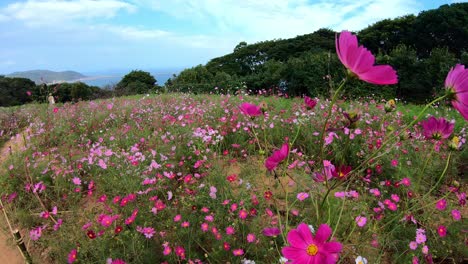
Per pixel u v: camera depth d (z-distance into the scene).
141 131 4.87
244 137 4.21
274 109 5.43
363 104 6.55
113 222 2.44
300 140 4.10
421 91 13.19
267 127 4.27
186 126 4.47
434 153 3.40
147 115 6.12
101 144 4.61
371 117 5.27
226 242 2.13
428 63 13.12
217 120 4.99
